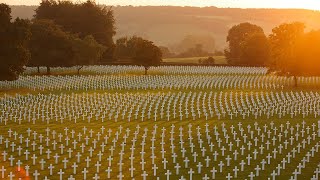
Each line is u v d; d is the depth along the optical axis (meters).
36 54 133.75
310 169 45.62
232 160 48.38
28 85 106.56
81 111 74.81
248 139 57.38
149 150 51.66
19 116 71.56
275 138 57.25
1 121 67.75
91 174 42.91
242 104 79.94
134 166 45.62
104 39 192.62
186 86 105.81
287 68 110.50
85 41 138.12
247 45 168.50
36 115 71.88
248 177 42.81
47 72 136.00
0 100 84.44
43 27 135.38
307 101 84.62
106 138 54.22
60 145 53.38
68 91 98.62
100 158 47.22
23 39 101.00
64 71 145.50
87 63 137.75
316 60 109.25
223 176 43.09
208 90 101.38
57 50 134.62
